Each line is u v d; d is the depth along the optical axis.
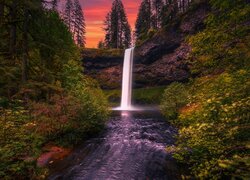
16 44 15.17
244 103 3.84
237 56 6.26
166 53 53.41
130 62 58.84
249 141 3.81
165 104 23.05
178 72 50.53
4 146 5.57
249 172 3.05
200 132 4.34
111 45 75.00
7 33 15.62
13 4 14.02
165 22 58.91
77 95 15.80
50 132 12.27
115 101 56.69
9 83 13.36
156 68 54.78
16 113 6.83
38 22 15.96
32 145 6.69
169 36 51.66
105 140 14.31
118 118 27.67
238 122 4.02
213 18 6.69
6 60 14.02
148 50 55.00
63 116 12.73
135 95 55.12
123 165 9.91
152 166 9.62
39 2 14.80
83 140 14.14
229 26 6.30
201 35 6.64
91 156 11.19
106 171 9.23
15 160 6.17
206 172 4.15
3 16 14.09
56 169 9.34
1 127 6.01
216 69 6.93
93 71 62.16
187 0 60.97
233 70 6.13
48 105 13.34
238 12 5.96
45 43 16.83
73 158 10.83
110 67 62.34
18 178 6.52
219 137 4.23
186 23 47.53
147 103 51.56
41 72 17.30
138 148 12.41
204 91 6.30
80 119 14.10
